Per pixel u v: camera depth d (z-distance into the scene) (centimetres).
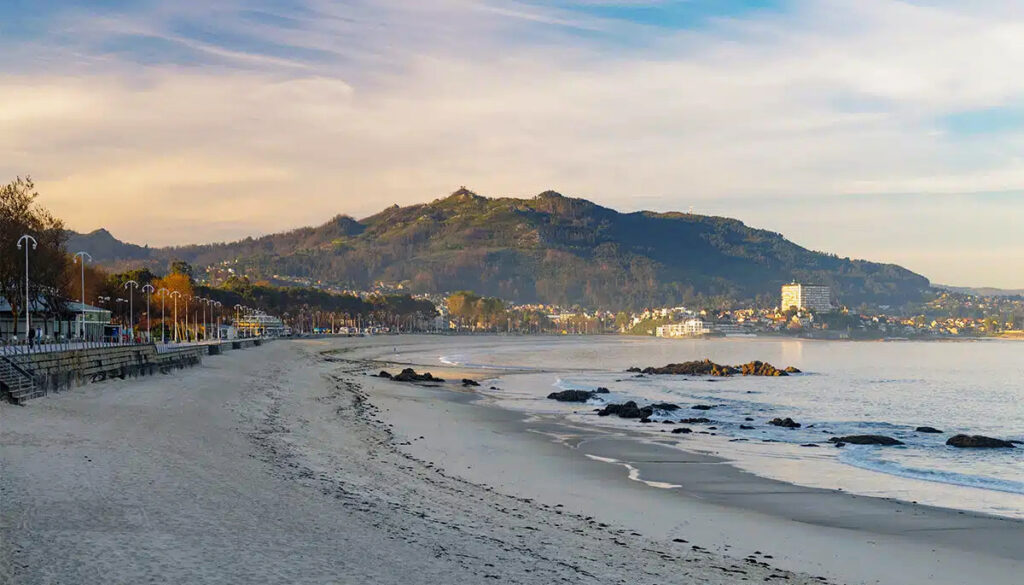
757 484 3828
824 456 4697
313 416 5553
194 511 2336
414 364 14550
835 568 2477
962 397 9094
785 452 4831
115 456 3003
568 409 7175
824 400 8606
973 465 4434
